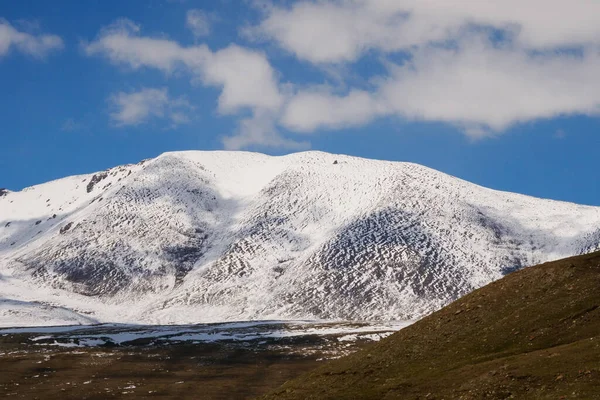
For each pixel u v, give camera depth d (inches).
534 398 1451.8
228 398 3053.6
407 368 1918.1
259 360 4104.3
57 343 4704.7
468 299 2193.7
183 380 3511.3
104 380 3496.6
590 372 1466.5
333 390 1904.5
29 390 3228.3
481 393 1546.5
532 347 1755.7
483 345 1871.3
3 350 4439.0
